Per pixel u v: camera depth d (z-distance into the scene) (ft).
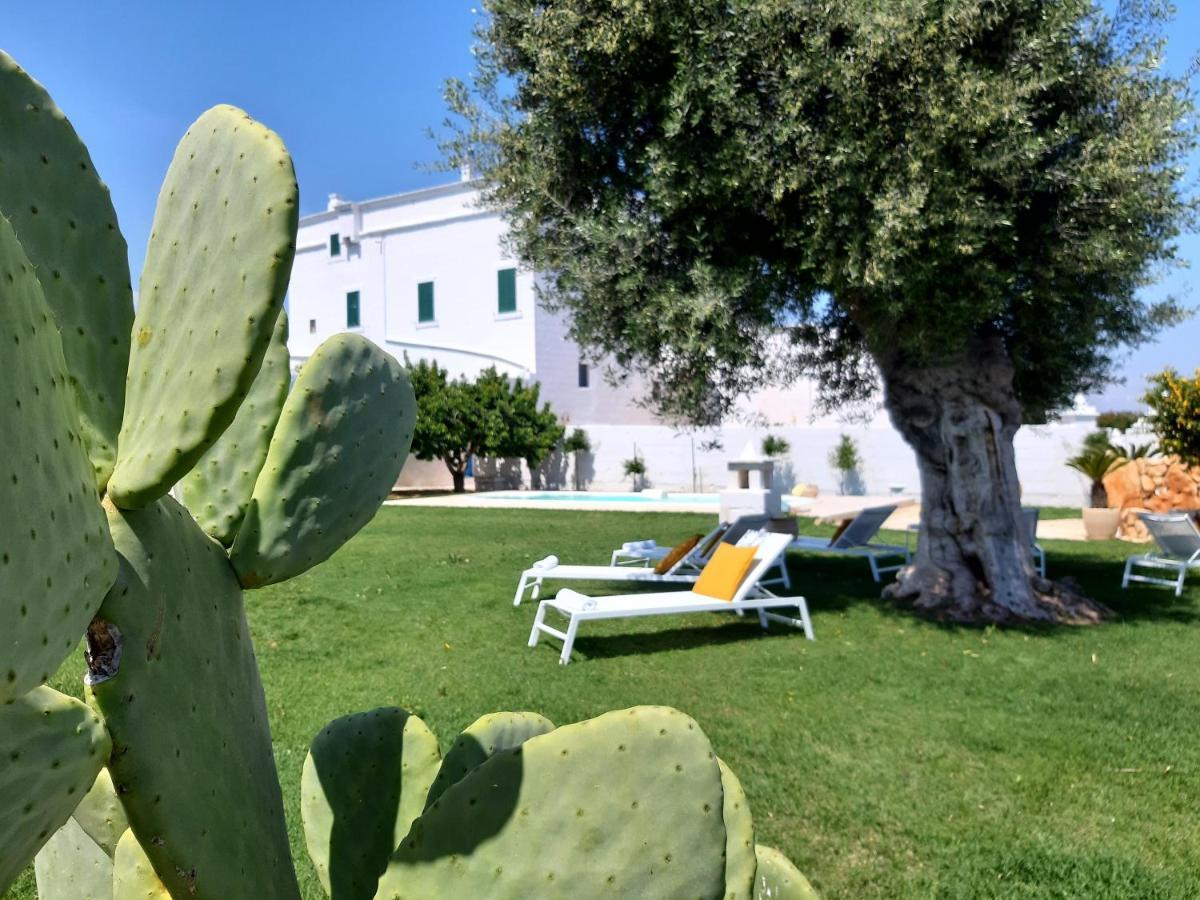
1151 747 14.69
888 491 76.69
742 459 43.52
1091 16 23.48
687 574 32.65
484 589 29.94
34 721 3.21
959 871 10.52
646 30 22.12
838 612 26.86
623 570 27.45
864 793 12.73
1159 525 30.42
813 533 47.83
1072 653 21.56
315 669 19.30
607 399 101.86
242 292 4.17
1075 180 22.22
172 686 4.33
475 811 4.12
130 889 4.94
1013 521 27.22
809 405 104.94
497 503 69.15
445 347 93.76
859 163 21.45
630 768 4.06
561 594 22.48
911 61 21.15
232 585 5.24
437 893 4.06
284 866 5.07
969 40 21.47
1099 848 11.09
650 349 26.16
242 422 5.73
